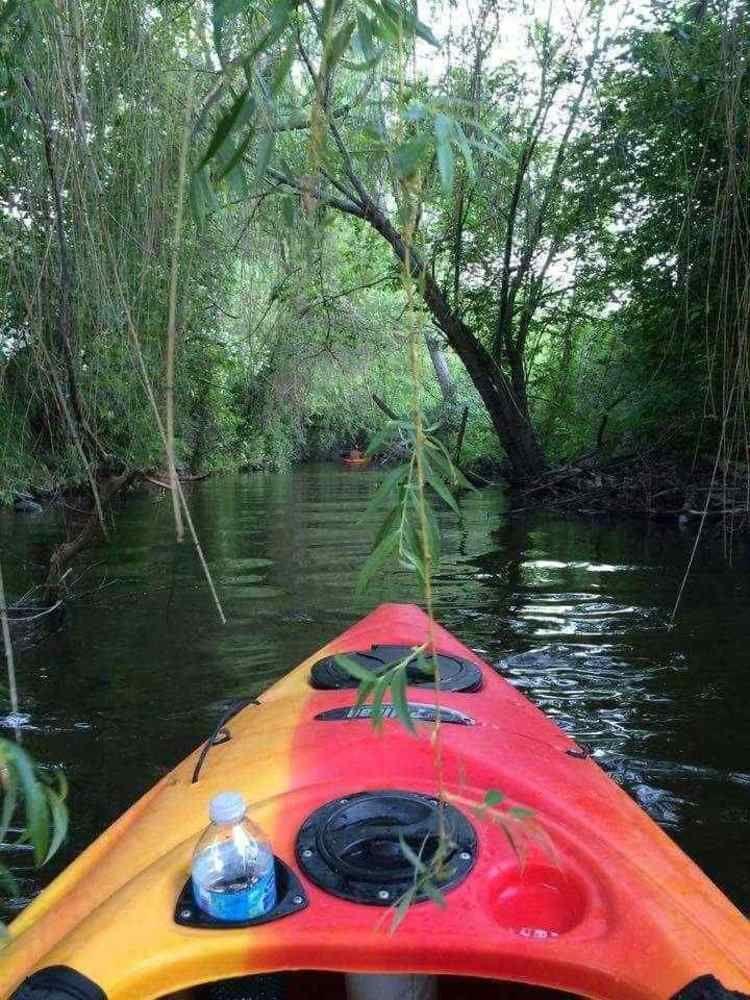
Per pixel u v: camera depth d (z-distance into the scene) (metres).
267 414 14.90
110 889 1.48
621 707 3.58
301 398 13.83
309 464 24.89
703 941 1.26
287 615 5.22
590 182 9.46
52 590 5.34
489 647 4.48
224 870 1.25
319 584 6.20
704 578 6.20
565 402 13.50
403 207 0.94
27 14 2.35
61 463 4.92
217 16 0.86
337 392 17.62
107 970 1.16
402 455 1.14
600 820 1.70
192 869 1.29
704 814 2.68
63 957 1.19
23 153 3.30
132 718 3.51
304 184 1.24
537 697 3.71
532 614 5.19
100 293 3.70
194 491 14.77
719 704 3.61
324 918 1.25
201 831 1.62
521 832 1.50
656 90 7.45
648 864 1.56
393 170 0.92
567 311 11.65
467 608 5.38
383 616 3.56
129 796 2.81
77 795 2.81
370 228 10.03
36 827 0.78
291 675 2.76
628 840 1.65
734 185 4.31
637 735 3.29
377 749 1.84
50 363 3.40
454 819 1.48
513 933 1.23
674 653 4.33
